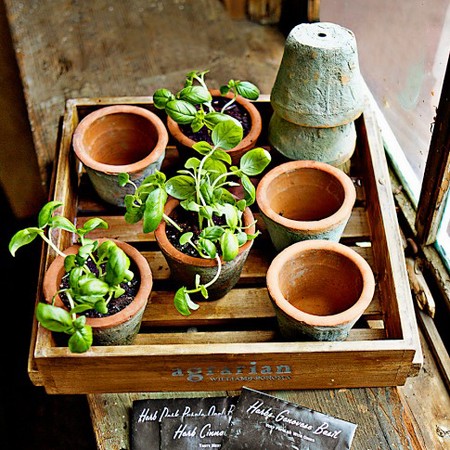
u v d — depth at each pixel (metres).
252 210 1.21
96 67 1.72
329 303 1.08
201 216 1.02
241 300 1.10
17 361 1.68
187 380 1.02
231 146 1.04
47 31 1.81
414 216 1.28
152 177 1.01
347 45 1.07
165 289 1.14
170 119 1.21
